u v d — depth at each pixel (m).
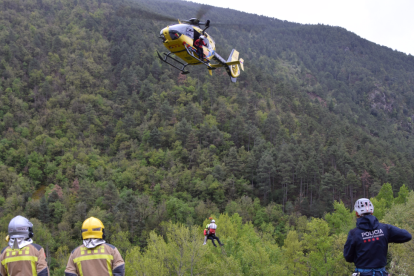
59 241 59.91
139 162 97.69
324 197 80.12
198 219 69.44
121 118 127.31
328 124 147.75
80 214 68.25
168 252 26.73
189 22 14.65
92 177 90.31
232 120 113.62
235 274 25.67
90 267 4.77
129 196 69.19
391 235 5.08
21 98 128.12
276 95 159.12
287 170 83.44
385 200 42.31
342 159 94.00
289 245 40.81
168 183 84.62
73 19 198.38
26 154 97.44
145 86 138.88
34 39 158.25
